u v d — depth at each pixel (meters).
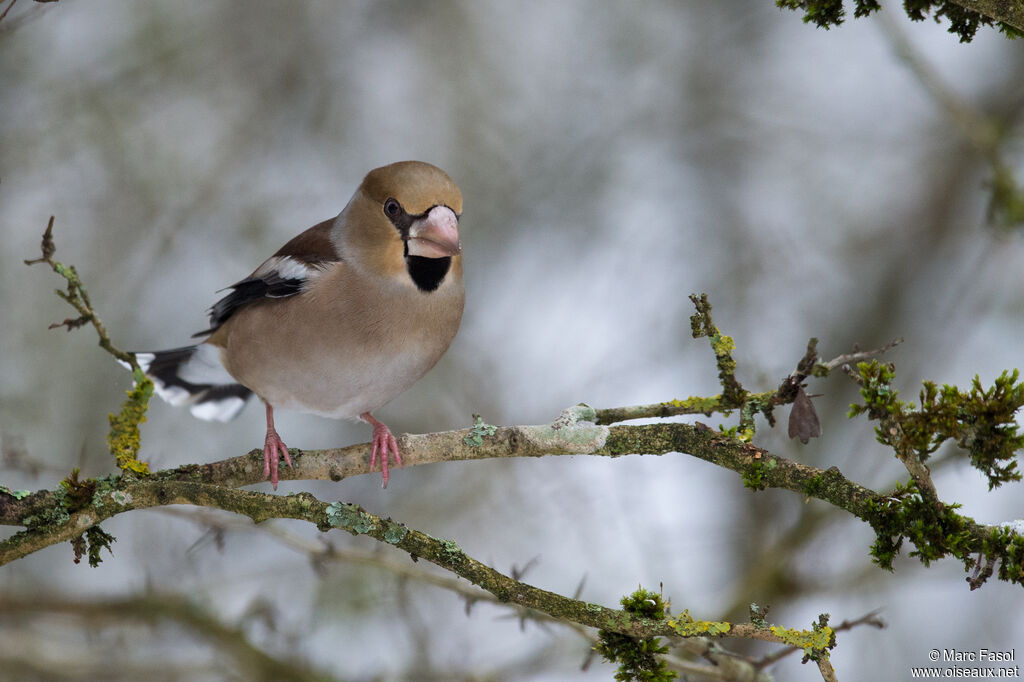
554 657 10.09
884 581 10.77
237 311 8.37
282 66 13.33
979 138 11.12
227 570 11.06
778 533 11.45
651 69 13.83
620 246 13.47
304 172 13.28
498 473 11.92
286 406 8.44
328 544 8.77
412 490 11.86
